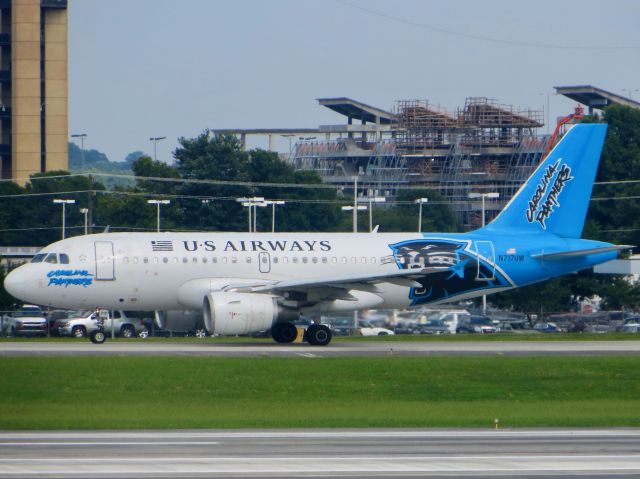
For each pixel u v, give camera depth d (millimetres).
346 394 161750
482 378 173250
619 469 98750
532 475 95375
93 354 188875
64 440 118312
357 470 97625
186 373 168375
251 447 112625
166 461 102438
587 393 168625
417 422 136250
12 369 168250
